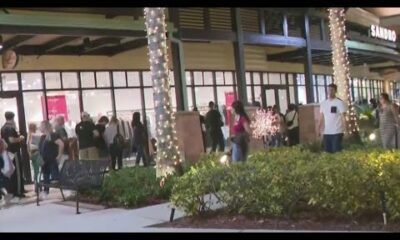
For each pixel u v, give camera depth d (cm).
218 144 1695
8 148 1187
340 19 1633
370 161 747
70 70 1802
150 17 1099
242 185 777
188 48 2212
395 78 4512
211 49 2333
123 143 1572
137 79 2016
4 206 1106
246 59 2505
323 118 1154
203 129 1748
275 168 777
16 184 1184
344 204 697
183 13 1866
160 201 1002
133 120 1595
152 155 1614
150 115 2038
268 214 764
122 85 1962
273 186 748
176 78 1691
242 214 785
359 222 700
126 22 1500
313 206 750
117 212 933
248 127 1095
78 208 980
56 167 1225
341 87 1605
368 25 3372
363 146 1327
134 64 2000
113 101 1927
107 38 1634
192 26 1891
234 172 792
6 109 1639
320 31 2511
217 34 1864
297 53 2556
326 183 705
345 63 1617
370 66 4050
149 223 815
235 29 1947
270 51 2661
